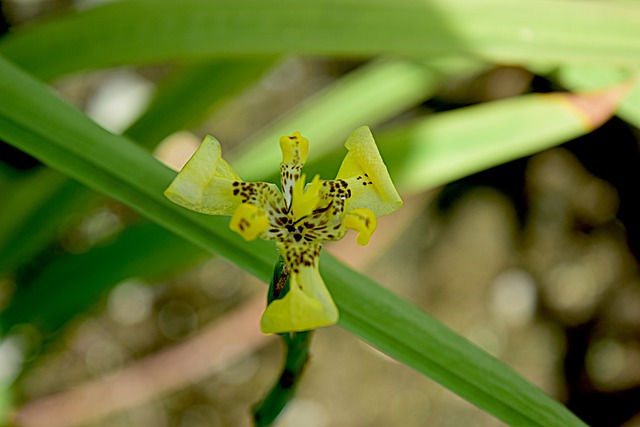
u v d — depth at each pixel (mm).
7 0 692
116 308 752
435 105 804
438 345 366
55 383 699
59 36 428
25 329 533
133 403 649
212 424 739
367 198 347
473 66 587
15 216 487
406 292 787
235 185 340
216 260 782
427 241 806
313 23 422
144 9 424
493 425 747
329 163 463
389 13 424
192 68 488
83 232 713
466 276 798
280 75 833
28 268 611
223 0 423
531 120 452
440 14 427
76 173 356
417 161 455
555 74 484
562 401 777
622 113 453
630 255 798
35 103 358
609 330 789
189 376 664
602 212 810
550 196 815
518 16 430
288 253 335
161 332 755
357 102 578
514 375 368
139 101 773
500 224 812
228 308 772
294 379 368
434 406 755
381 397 755
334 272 366
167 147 664
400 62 589
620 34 432
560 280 804
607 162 795
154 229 492
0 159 504
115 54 425
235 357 763
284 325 322
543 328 793
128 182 357
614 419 768
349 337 774
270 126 792
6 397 510
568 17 432
